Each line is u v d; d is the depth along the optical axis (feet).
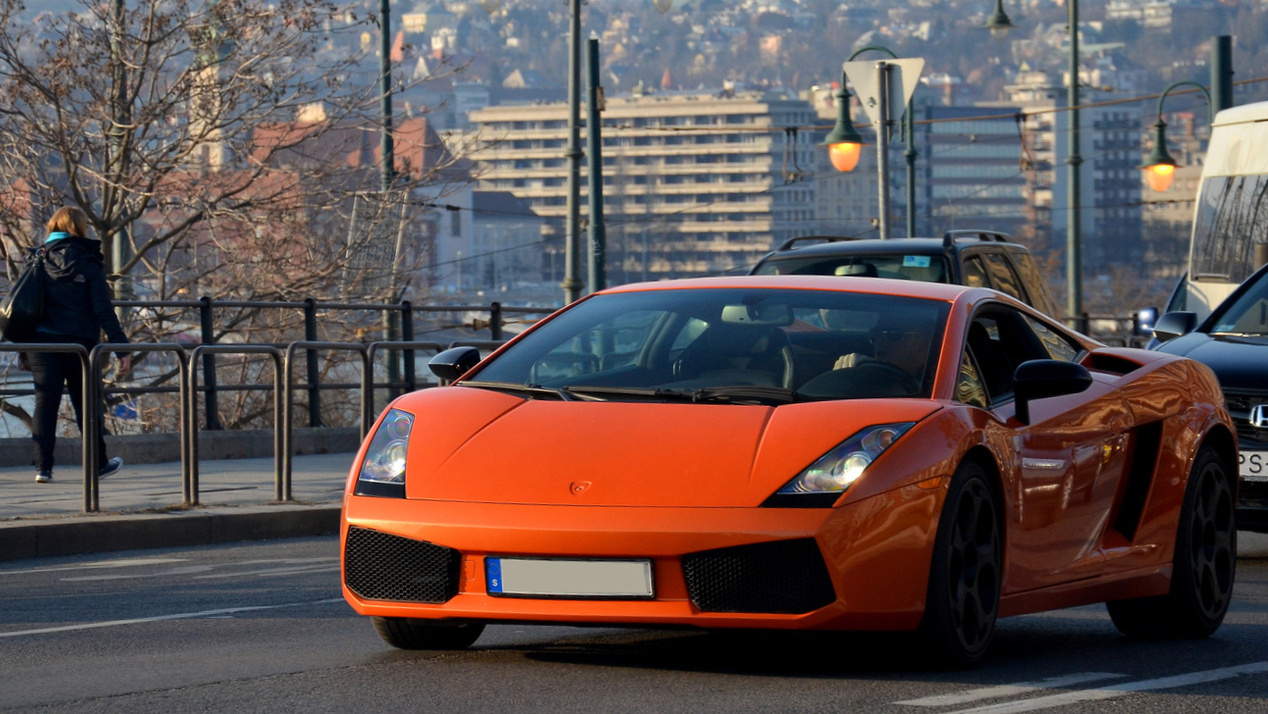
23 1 134.10
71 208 77.15
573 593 32.53
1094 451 40.32
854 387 36.45
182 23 137.18
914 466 33.32
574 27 148.15
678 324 39.58
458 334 191.62
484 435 34.96
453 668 35.53
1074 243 197.26
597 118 148.66
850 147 140.56
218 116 137.18
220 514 65.72
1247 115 106.22
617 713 30.71
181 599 48.39
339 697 32.40
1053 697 32.86
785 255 86.48
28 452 86.99
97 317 76.23
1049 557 38.37
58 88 133.08
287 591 50.29
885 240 87.66
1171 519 42.68
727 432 33.86
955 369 37.17
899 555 32.78
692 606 32.19
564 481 33.17
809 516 32.12
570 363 39.04
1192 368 46.09
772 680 34.06
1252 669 37.42
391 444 35.50
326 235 147.33
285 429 71.05
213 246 146.72
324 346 74.38
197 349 68.08
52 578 53.88
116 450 89.25
